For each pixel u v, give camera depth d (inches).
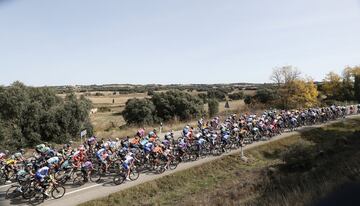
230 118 1332.4
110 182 701.3
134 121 1961.1
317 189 420.8
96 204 591.2
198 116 2004.2
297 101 2277.3
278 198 430.0
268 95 2379.4
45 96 1467.8
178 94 2066.9
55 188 613.6
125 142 837.2
